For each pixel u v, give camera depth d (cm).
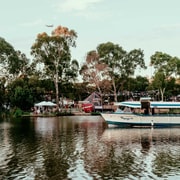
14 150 4184
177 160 3544
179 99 14938
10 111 11775
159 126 7038
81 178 2905
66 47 12475
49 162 3497
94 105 13425
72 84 13675
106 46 14250
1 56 13638
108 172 3084
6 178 2925
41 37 12319
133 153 3941
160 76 14038
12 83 12988
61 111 12244
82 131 6238
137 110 7281
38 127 7125
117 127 6962
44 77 13075
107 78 13538
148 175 2981
